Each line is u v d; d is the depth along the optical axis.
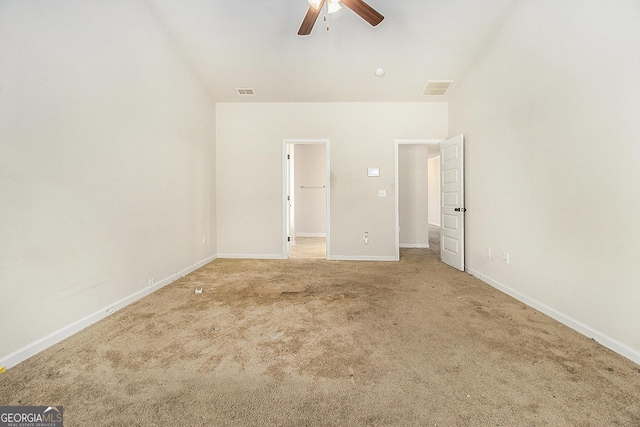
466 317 2.38
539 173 2.50
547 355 1.80
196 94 3.98
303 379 1.56
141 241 2.87
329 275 3.72
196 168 4.03
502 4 2.78
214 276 3.65
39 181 1.86
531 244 2.61
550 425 1.24
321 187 7.68
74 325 2.10
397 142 4.59
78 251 2.15
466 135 3.86
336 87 4.20
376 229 4.65
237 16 3.00
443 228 4.44
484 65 3.37
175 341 1.99
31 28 1.81
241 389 1.48
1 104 1.65
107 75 2.41
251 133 4.68
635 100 1.70
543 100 2.43
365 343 1.96
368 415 1.30
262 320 2.33
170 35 3.27
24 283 1.78
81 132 2.17
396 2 2.80
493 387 1.49
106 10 2.38
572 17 2.12
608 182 1.88
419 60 3.60
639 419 1.27
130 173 2.70
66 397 1.42
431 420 1.27
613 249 1.85
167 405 1.37
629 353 1.75
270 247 4.76
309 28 2.58
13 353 1.71
